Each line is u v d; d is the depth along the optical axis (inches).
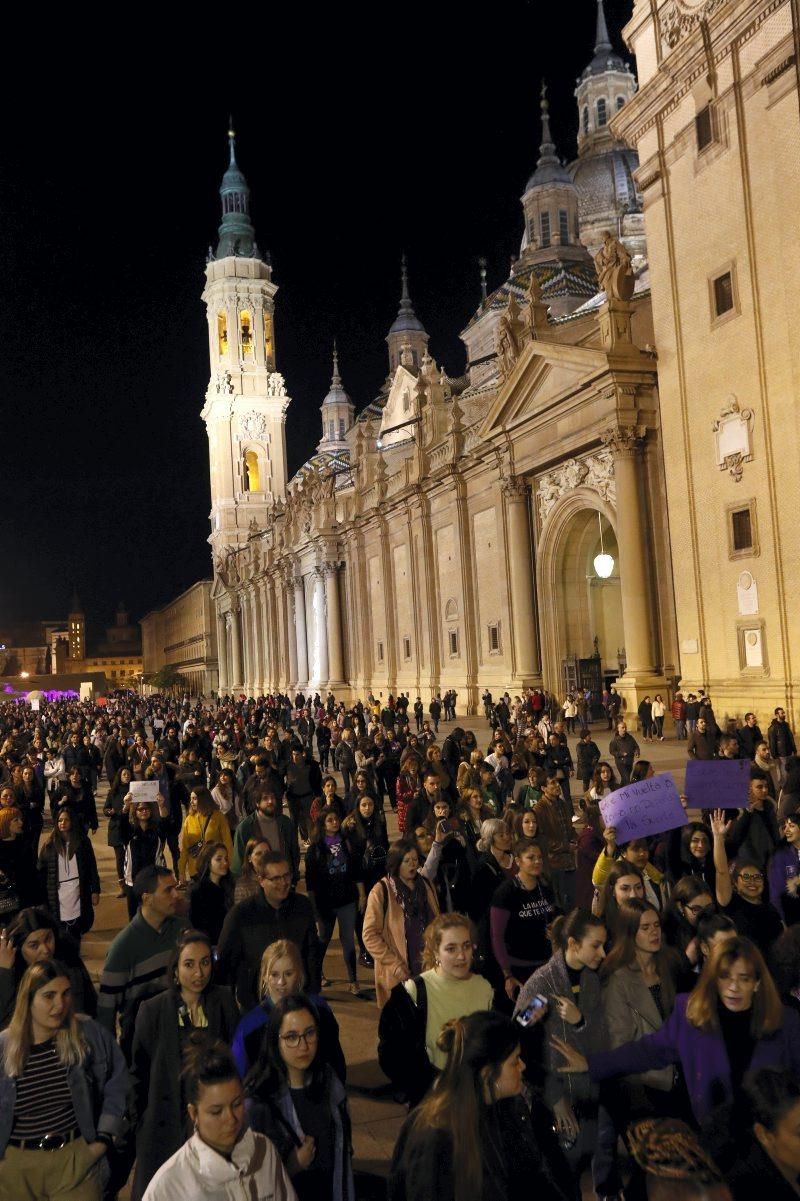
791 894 315.3
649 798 327.6
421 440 1916.8
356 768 875.4
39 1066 197.0
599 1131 200.4
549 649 1493.6
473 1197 143.8
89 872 434.9
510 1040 154.3
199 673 5002.5
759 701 1013.8
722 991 187.9
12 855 444.5
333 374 4212.6
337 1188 182.5
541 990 218.1
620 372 1205.7
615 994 216.4
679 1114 200.5
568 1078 199.9
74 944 270.1
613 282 1239.5
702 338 1097.4
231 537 4192.9
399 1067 215.2
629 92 2610.7
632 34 1195.9
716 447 1077.1
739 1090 154.4
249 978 271.1
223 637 4074.8
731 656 1066.1
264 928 275.7
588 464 1344.7
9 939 258.5
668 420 1160.8
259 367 4313.5
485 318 2379.4
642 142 1183.6
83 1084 198.2
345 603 2434.8
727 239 1049.5
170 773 666.8
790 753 793.6
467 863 344.5
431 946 224.5
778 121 964.0
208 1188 155.0
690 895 274.4
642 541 1219.2
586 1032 211.5
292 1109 183.6
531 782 484.1
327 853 398.9
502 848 335.9
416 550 1955.0
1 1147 191.9
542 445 1424.7
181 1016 214.2
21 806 609.6
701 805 358.6
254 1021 207.6
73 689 6077.8
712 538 1092.5
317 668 2506.2
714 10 1026.7
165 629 6574.8
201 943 217.0
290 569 2805.1
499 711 1252.5
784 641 985.5
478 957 294.2
